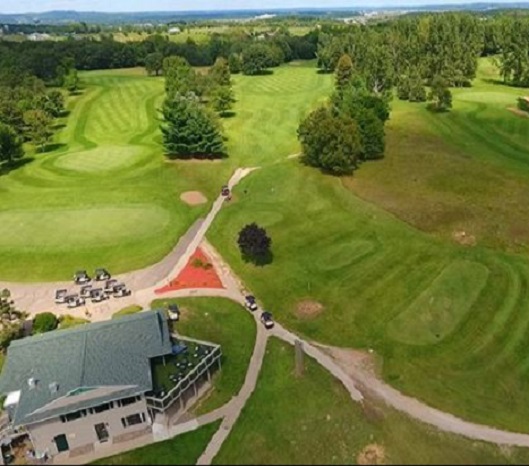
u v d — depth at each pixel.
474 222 73.12
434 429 42.53
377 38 177.25
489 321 55.19
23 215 80.81
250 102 147.62
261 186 88.81
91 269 66.69
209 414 44.12
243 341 53.31
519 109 126.81
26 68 184.12
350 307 58.09
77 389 40.38
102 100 157.12
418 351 51.62
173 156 104.00
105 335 47.00
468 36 186.38
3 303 54.72
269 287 62.22
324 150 89.44
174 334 51.97
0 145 101.88
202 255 69.06
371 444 40.84
